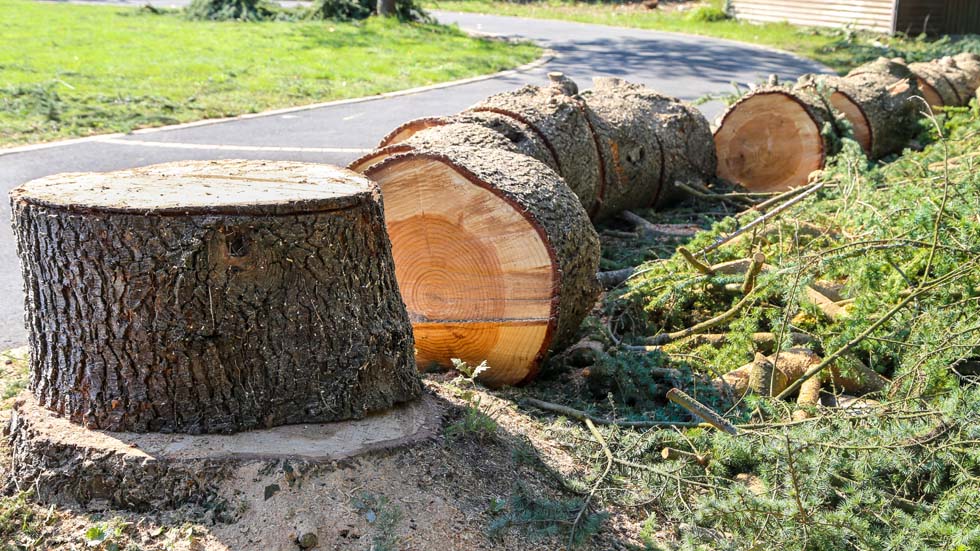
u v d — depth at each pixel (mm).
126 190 3039
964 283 4312
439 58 16328
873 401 4074
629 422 3814
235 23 20391
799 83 8508
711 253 5359
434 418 3340
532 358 4125
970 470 3389
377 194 3227
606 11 29844
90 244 2854
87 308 2922
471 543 2896
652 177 7027
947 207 4934
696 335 4688
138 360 2941
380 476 2984
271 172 3400
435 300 4219
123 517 2852
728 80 14719
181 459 2883
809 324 4727
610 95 7230
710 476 3400
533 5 31234
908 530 3082
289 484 2877
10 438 3186
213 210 2855
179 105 11031
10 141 8859
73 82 12008
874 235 4957
